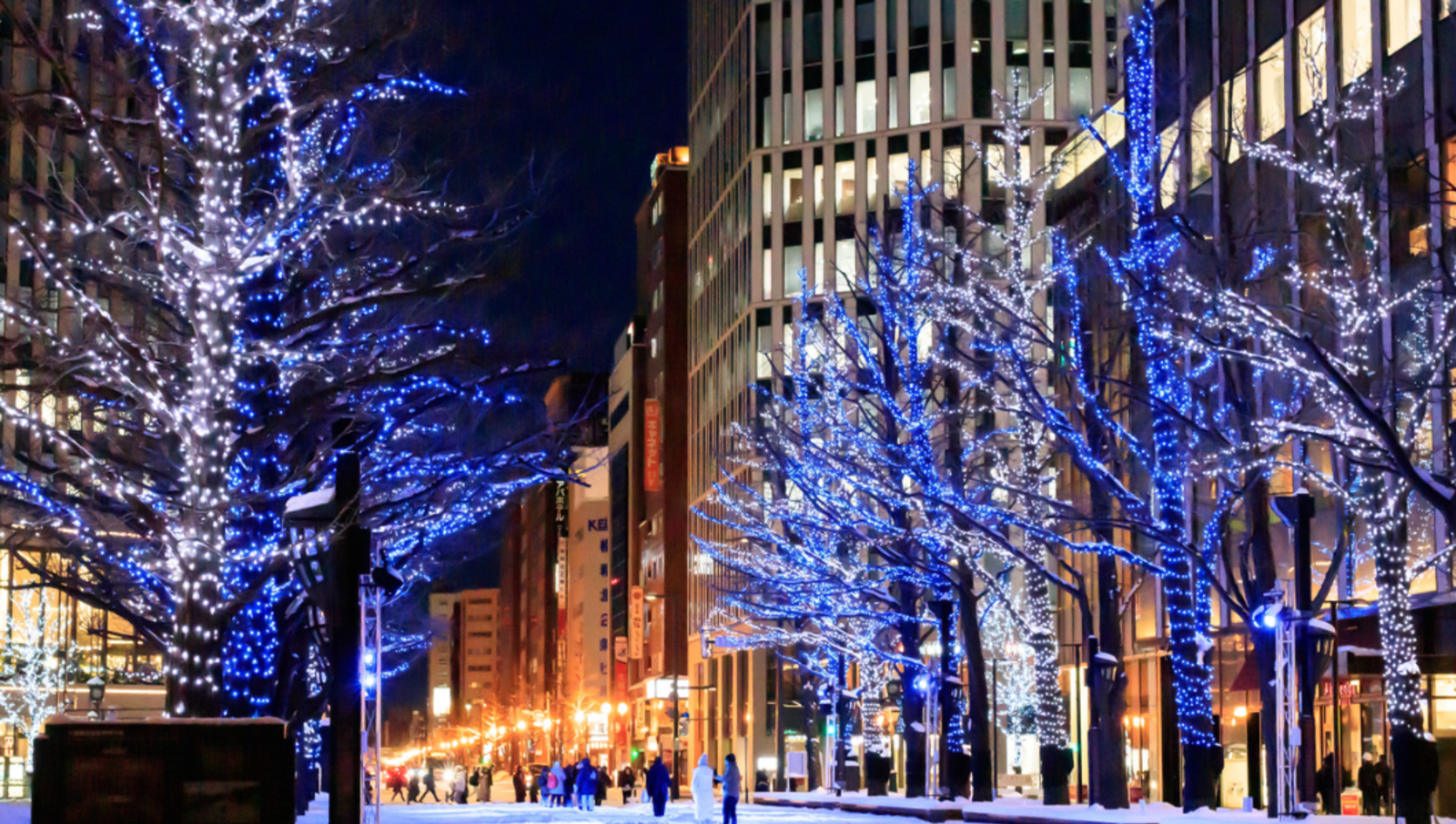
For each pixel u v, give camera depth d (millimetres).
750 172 83750
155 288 20984
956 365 36938
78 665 56000
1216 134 32562
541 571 184375
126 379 19656
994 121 75312
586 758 48125
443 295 21031
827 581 42688
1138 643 48750
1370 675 33000
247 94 19719
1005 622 61781
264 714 23703
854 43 80188
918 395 37656
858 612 42844
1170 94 36406
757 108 83000
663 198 113125
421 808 52844
